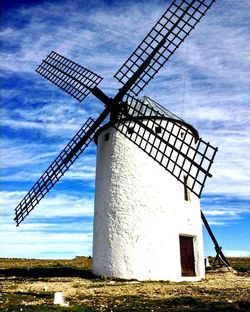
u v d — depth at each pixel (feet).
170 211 55.93
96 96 59.98
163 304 28.09
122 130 57.06
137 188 57.16
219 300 29.50
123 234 55.67
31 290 38.83
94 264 59.57
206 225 71.87
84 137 60.90
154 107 61.62
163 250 53.72
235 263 104.17
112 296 33.27
